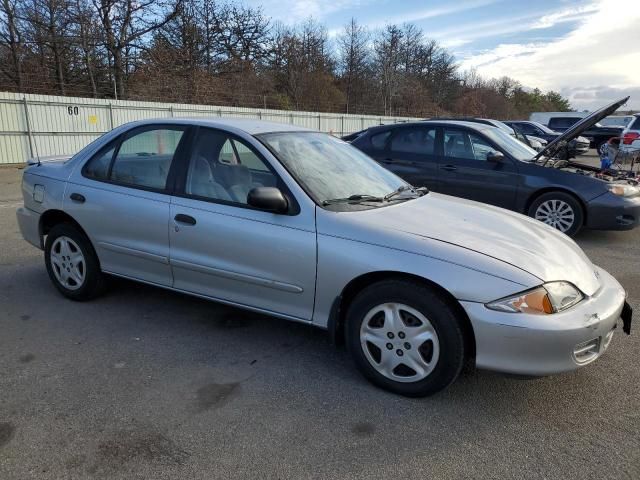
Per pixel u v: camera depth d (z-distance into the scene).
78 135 19.47
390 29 57.72
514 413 2.88
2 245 6.34
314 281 3.20
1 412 2.80
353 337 3.14
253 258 3.39
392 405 2.94
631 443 2.62
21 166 17.47
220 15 37.88
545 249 3.10
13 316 4.14
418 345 2.93
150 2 31.19
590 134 25.70
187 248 3.69
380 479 2.34
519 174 7.06
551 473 2.39
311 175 3.52
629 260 6.19
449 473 2.38
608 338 2.97
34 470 2.36
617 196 6.70
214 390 3.07
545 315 2.70
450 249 2.89
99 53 31.23
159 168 3.93
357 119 33.62
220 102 33.59
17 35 28.69
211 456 2.47
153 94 31.42
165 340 3.75
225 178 3.62
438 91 64.81
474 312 2.74
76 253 4.39
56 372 3.25
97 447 2.52
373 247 3.01
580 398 3.04
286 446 2.55
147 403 2.91
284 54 46.09
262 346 3.69
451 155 7.56
